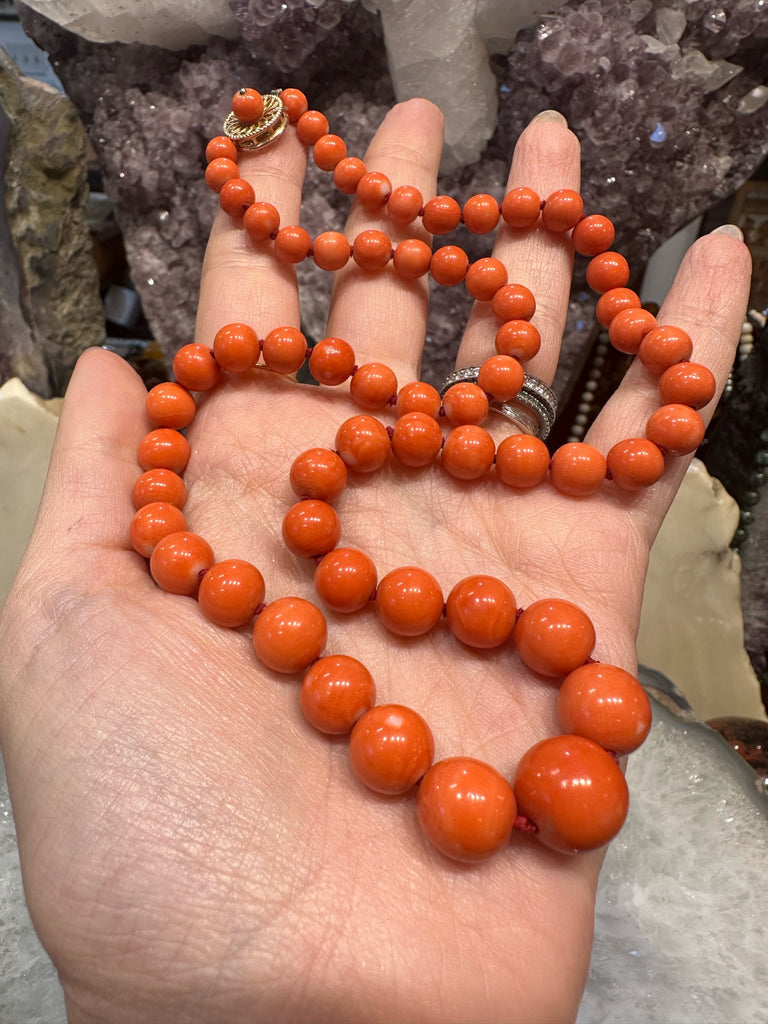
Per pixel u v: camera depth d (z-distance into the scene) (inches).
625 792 3.0
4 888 4.7
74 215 6.7
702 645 6.7
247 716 3.4
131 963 2.9
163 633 3.5
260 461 4.6
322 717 3.3
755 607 7.0
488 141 6.6
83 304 7.0
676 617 6.7
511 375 4.6
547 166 5.4
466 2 5.7
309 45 6.2
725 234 4.8
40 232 6.5
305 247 5.2
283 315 5.3
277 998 2.8
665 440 4.2
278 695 3.6
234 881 2.9
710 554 6.5
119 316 7.8
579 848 3.0
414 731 3.2
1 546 6.9
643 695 3.3
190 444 4.7
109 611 3.5
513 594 4.1
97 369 4.4
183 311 7.1
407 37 5.9
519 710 3.7
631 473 4.2
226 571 3.7
